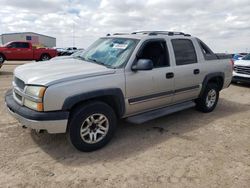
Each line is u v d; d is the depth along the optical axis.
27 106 3.65
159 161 3.71
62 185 3.08
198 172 3.44
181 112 6.17
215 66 5.93
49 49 21.45
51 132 3.55
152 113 4.78
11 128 4.71
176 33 5.37
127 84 4.15
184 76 5.12
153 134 4.71
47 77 3.60
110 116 4.06
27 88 3.60
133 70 4.23
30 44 20.28
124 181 3.19
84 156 3.80
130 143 4.29
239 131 5.01
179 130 4.96
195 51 5.54
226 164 3.68
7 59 19.28
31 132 4.56
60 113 3.51
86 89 3.68
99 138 4.01
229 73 6.45
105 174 3.34
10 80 10.19
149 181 3.21
